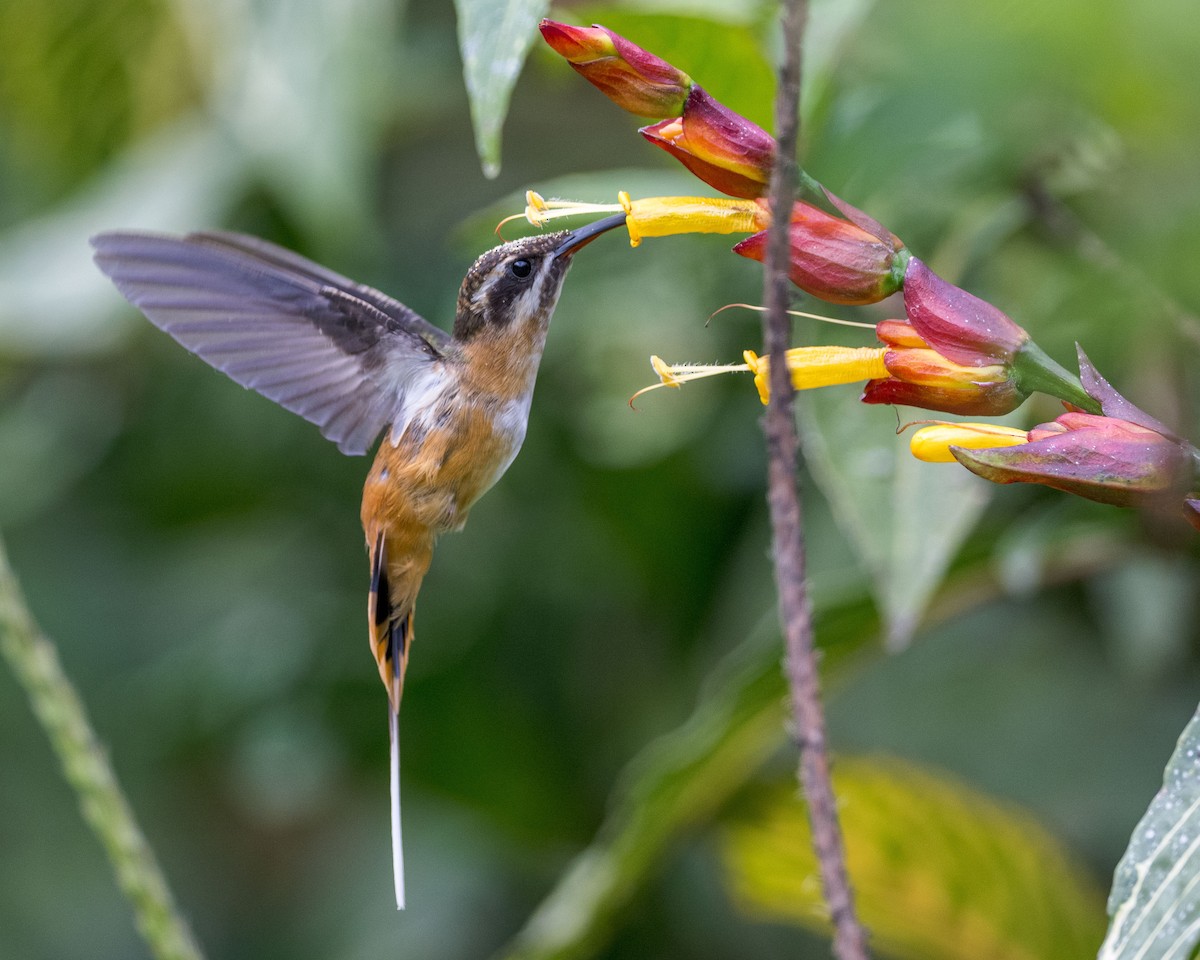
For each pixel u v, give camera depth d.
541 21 2.67
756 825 2.80
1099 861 2.84
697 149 2.67
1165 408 2.70
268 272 2.78
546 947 2.79
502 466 2.79
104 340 2.87
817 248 2.67
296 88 2.84
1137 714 2.85
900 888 2.79
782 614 2.55
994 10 1.69
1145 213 1.80
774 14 2.72
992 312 2.67
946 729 2.86
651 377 2.85
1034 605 2.86
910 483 2.72
